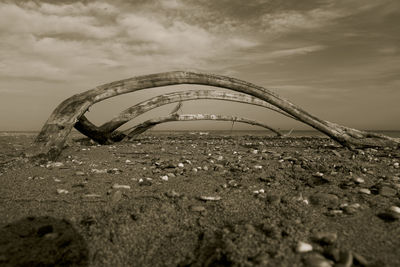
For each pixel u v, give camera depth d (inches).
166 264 76.7
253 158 240.2
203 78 262.8
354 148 292.7
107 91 255.0
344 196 124.3
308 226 91.5
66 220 101.0
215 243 84.0
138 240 88.2
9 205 115.4
